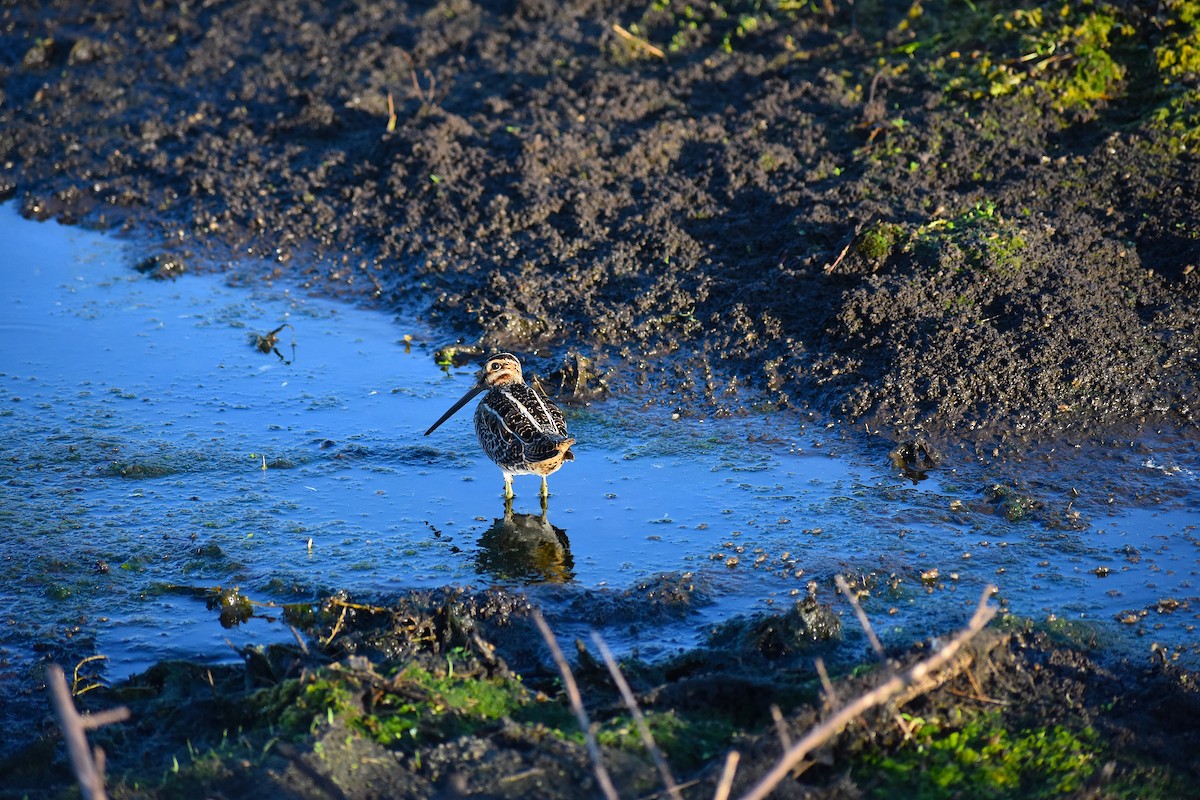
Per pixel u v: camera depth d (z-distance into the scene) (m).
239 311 29.48
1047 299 25.47
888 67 33.62
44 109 39.09
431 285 29.81
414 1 42.50
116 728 15.98
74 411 25.33
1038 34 32.62
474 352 27.28
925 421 23.59
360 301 29.89
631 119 34.06
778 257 28.53
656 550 20.41
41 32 43.31
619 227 30.31
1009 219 27.77
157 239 32.97
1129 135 29.55
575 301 28.33
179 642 18.20
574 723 14.91
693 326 27.16
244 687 16.48
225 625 18.59
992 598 18.59
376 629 17.55
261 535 21.09
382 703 15.14
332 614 18.33
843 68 34.44
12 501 22.06
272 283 30.75
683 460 23.19
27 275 31.27
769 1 37.44
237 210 33.34
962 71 32.75
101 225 33.91
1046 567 19.41
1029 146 30.30
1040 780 13.80
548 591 19.36
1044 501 21.28
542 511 21.77
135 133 37.66
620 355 26.66
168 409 25.41
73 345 28.02
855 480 22.25
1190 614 18.02
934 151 30.50
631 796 13.26
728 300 27.75
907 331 25.45
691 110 34.12
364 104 36.31
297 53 40.09
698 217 30.19
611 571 19.88
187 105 38.56
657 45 37.53
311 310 29.52
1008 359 24.39
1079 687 15.73
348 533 21.19
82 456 23.62
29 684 17.33
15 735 16.25
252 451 23.91
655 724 14.48
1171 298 26.00
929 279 26.33
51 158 36.91
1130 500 21.28
